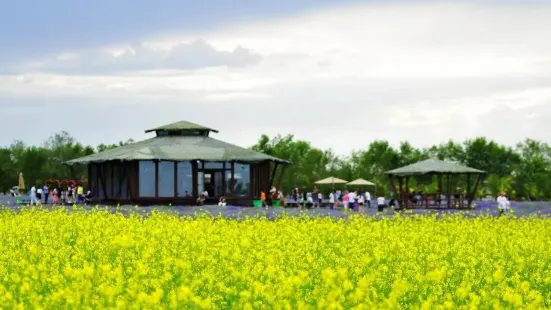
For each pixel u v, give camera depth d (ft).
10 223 102.94
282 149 353.31
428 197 225.15
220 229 95.35
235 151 215.10
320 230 98.32
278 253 70.54
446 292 56.13
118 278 51.24
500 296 52.26
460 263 67.05
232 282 56.75
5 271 61.57
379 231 96.02
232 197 212.43
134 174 207.21
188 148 213.87
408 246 81.20
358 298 47.85
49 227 94.84
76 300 46.57
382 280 59.16
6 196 293.84
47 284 53.62
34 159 386.93
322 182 252.21
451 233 97.81
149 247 70.95
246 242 71.20
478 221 117.29
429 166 214.07
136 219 108.47
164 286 53.67
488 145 351.87
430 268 64.80
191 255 67.77
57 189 243.19
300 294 50.80
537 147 355.56
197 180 209.87
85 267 51.90
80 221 102.58
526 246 81.76
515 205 230.48
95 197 221.25
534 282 61.98
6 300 47.52
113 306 46.83
